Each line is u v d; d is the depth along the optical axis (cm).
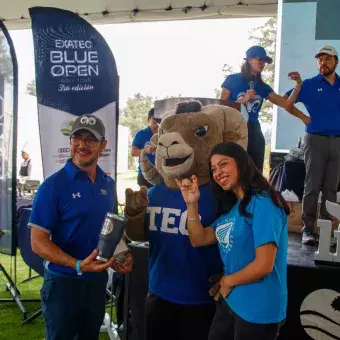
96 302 208
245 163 173
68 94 296
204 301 209
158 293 213
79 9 554
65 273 198
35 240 192
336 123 317
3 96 327
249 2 503
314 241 311
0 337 322
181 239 208
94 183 208
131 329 285
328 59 324
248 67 338
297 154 367
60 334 201
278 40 439
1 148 332
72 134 202
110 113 301
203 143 220
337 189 342
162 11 532
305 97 330
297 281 255
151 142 247
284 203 171
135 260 280
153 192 226
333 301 250
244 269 165
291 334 257
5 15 580
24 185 624
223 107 238
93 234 203
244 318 168
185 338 214
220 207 189
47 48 294
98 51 298
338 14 421
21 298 398
